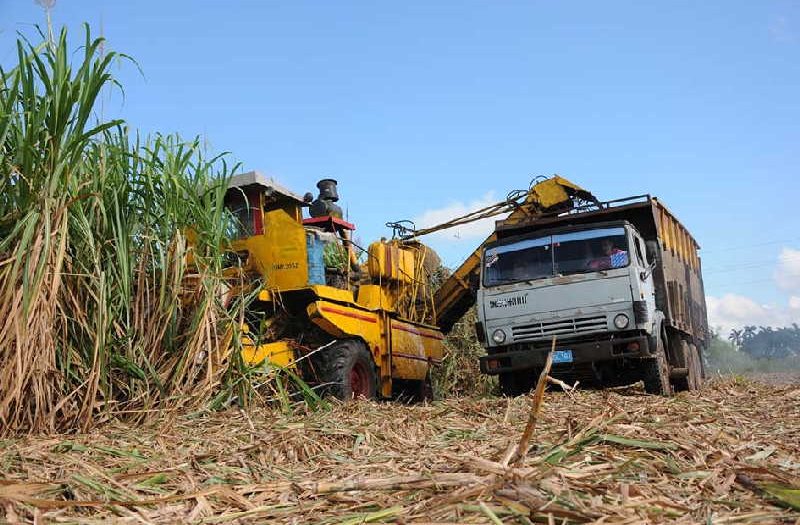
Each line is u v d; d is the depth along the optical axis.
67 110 5.05
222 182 6.74
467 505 2.40
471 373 13.70
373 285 9.98
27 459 3.61
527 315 9.31
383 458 4.02
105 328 5.41
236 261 8.44
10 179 5.00
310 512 2.74
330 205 10.48
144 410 5.52
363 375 9.09
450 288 12.16
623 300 8.90
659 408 5.72
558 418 5.54
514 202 11.85
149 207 6.11
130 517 2.67
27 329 4.75
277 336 8.54
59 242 5.08
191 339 6.04
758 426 5.05
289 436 4.68
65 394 5.24
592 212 10.41
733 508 2.57
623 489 2.51
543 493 2.51
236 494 3.03
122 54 5.56
